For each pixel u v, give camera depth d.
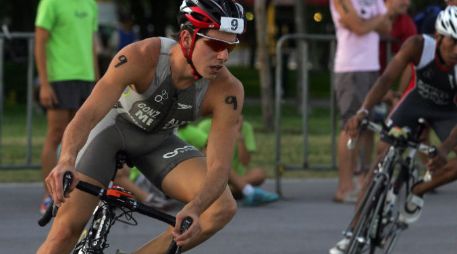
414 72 9.71
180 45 6.57
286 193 14.58
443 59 9.47
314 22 44.31
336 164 15.88
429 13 14.32
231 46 6.43
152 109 6.88
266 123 23.27
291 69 50.69
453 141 9.09
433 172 9.03
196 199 6.50
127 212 6.34
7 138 20.39
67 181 6.04
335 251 10.02
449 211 13.37
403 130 9.18
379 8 13.37
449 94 9.62
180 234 6.14
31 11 33.66
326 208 13.34
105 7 39.66
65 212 6.86
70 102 12.41
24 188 14.51
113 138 7.15
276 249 10.76
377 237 9.11
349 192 13.71
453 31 9.22
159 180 7.28
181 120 7.02
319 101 35.62
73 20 12.41
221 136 6.84
